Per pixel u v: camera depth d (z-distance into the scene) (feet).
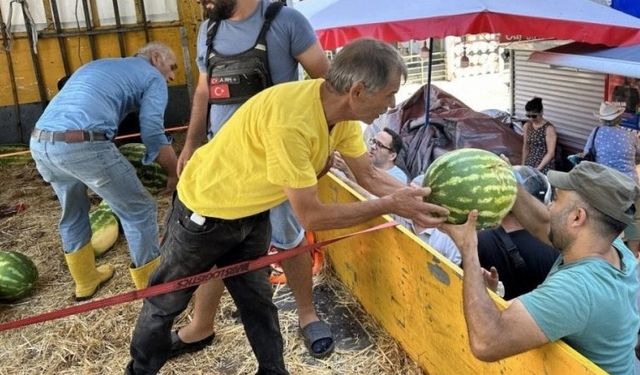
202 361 11.53
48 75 31.09
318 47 10.80
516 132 22.38
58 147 12.41
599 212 6.80
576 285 6.61
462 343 9.11
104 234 16.56
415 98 22.93
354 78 7.10
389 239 10.87
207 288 11.08
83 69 13.44
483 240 9.86
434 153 20.36
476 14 16.75
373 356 11.34
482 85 48.60
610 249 7.11
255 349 9.93
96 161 12.61
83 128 12.42
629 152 18.25
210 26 10.87
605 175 6.79
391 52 7.21
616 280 6.82
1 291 14.12
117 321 13.09
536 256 9.68
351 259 12.87
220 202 8.45
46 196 23.00
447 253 11.18
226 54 10.63
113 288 14.87
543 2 17.88
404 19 16.63
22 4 29.53
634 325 7.12
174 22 32.01
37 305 14.30
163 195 21.30
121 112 13.30
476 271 7.05
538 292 6.73
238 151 8.11
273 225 11.18
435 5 17.28
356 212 7.86
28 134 31.45
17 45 30.25
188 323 12.55
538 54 21.61
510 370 7.99
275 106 7.56
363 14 17.17
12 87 30.58
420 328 10.43
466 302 6.88
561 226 7.06
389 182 9.62
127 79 13.34
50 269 16.25
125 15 31.32
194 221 8.68
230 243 9.02
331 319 12.59
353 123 8.94
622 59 18.78
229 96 10.72
